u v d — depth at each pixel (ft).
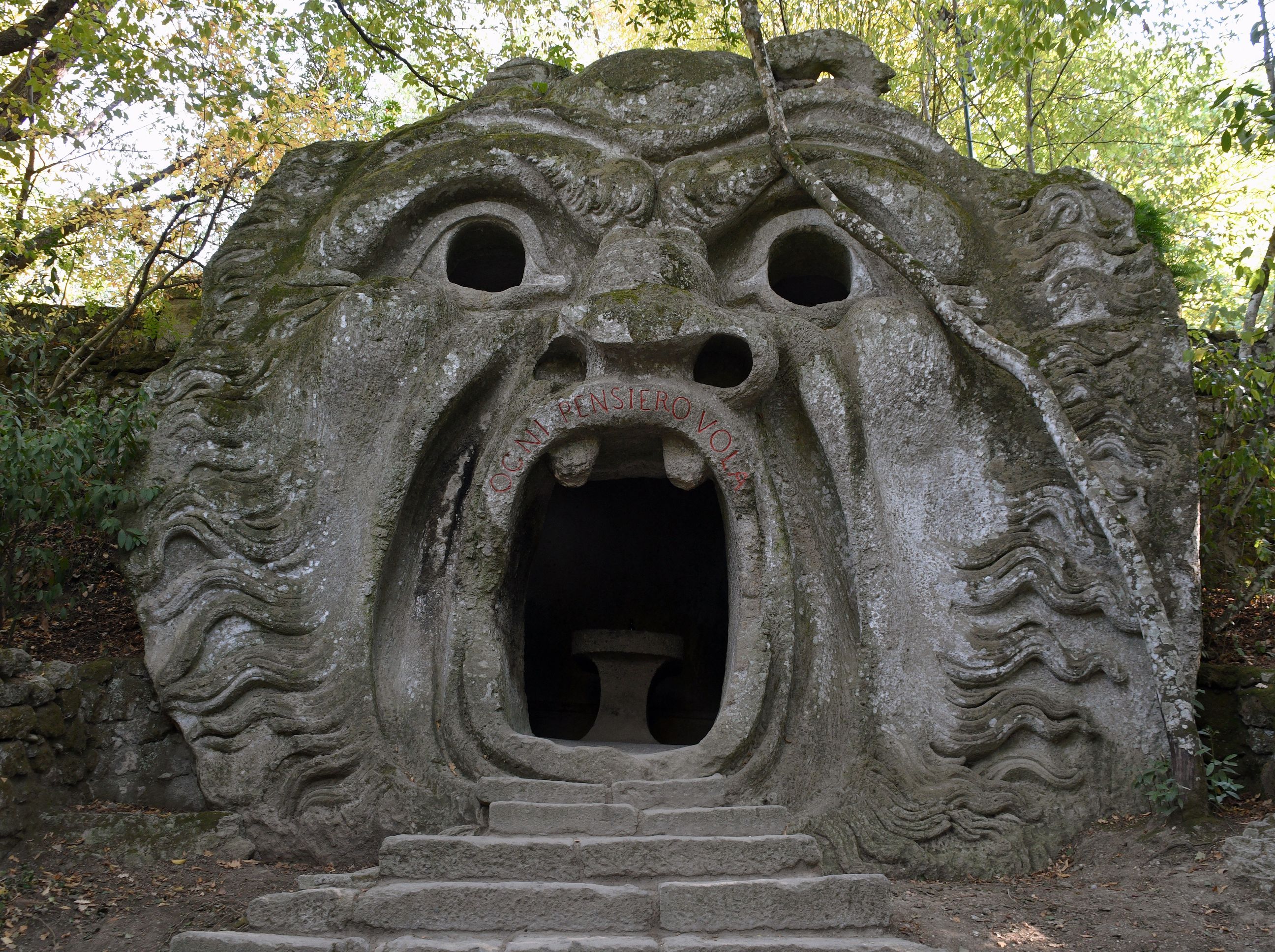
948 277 24.75
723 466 22.80
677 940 14.87
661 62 27.37
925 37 39.86
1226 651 25.27
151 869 19.70
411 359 23.95
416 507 23.81
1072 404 23.07
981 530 22.70
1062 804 20.79
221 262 26.40
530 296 25.22
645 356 23.35
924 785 20.93
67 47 32.48
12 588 24.12
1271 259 27.84
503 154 25.95
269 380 24.52
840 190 25.32
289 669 22.08
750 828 18.61
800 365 23.70
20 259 34.37
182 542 23.34
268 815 21.12
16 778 19.69
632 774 20.84
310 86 40.63
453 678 22.03
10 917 17.19
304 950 14.58
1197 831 19.39
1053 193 25.32
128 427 23.29
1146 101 44.73
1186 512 22.20
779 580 22.38
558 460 23.31
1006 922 17.19
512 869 16.84
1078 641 21.74
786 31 41.39
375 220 25.55
